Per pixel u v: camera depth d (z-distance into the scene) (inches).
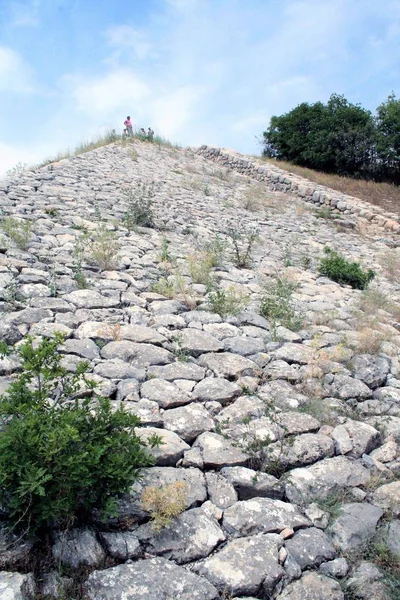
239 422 153.6
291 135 1145.4
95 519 110.7
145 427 142.0
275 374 186.7
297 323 240.4
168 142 1033.5
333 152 1064.2
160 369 175.5
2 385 146.6
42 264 253.0
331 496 132.6
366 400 183.8
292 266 379.9
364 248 529.7
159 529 111.1
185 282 275.6
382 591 107.3
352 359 211.9
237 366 186.1
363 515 126.4
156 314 223.5
